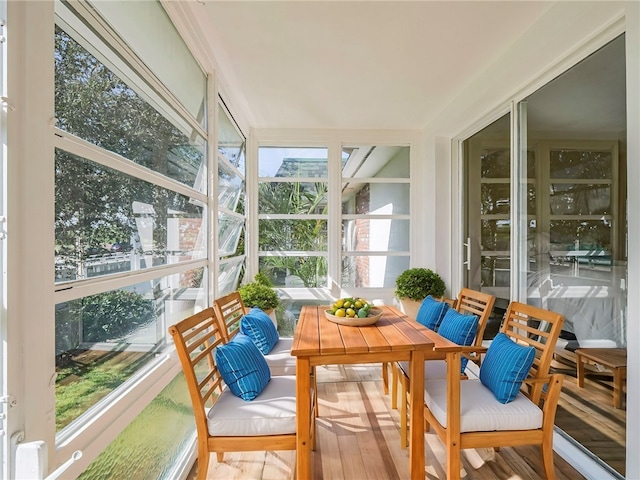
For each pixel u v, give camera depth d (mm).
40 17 810
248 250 3863
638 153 1391
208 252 2289
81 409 992
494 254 2836
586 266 1797
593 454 1712
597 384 1705
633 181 1415
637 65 1395
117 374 1188
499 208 2762
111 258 1156
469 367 2227
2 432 727
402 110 3330
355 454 1873
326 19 1932
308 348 1501
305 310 2395
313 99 3068
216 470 1779
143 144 1407
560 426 1938
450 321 2139
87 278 1027
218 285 2547
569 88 1963
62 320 924
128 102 1284
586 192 1813
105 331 1124
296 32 2055
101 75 1111
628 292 1433
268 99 3064
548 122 2146
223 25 1988
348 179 3977
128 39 1287
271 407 1491
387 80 2693
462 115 2936
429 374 1932
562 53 1900
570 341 1896
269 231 3986
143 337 1386
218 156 2572
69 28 958
